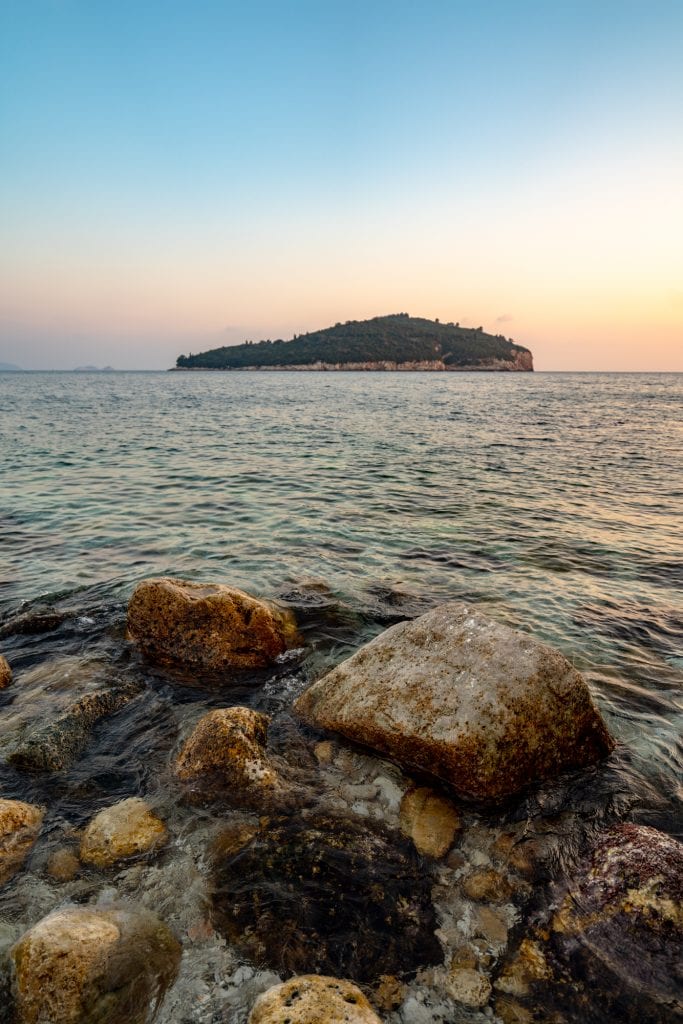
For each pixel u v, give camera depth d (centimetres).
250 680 690
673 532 1309
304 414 4381
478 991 331
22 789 492
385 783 512
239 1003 320
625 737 586
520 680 533
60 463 2058
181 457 2256
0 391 7650
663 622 848
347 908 385
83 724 573
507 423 3775
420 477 1909
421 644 607
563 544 1210
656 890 380
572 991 332
